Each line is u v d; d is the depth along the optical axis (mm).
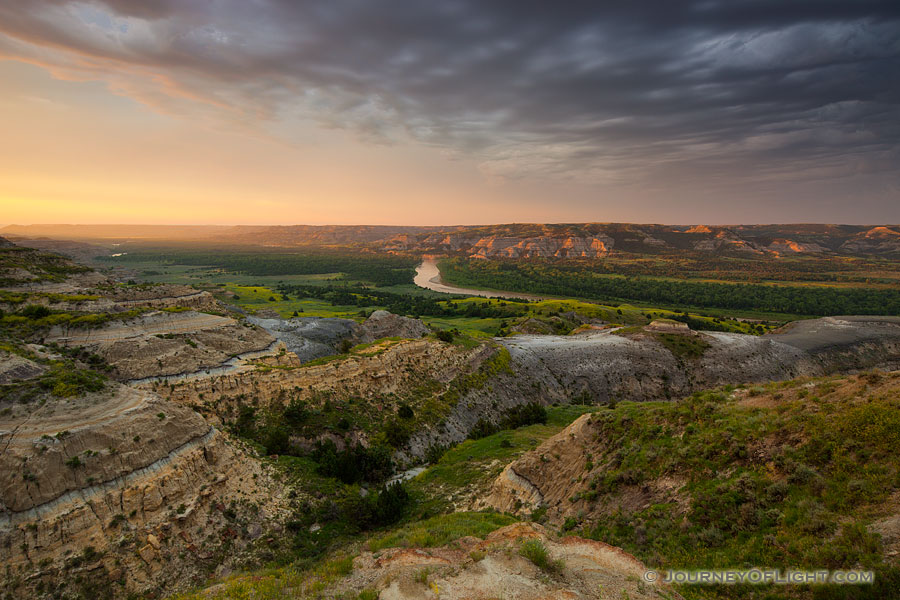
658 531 19391
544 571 16375
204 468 29938
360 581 16828
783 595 13617
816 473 16781
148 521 25297
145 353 44031
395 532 26734
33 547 21469
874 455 15953
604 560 17453
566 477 29438
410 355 69312
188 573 24953
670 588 15469
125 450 26109
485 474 40500
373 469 43719
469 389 69812
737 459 20234
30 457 23125
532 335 116312
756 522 16719
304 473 37656
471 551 18359
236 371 48438
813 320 135125
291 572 20531
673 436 24719
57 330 42875
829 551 13727
